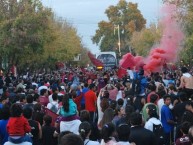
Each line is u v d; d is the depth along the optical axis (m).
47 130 13.20
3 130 12.17
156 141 10.41
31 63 56.81
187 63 54.09
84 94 20.89
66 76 41.56
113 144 9.45
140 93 22.03
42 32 47.25
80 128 9.82
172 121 15.35
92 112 20.52
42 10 47.12
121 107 14.54
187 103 14.32
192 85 18.47
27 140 11.12
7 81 32.97
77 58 91.50
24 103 16.41
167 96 15.48
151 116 12.83
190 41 44.34
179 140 9.78
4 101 16.64
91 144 9.77
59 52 64.81
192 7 40.66
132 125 10.52
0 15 46.22
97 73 40.84
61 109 13.44
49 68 66.31
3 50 45.66
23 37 45.81
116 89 21.53
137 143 10.28
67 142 6.07
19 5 46.91
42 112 14.05
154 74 29.14
